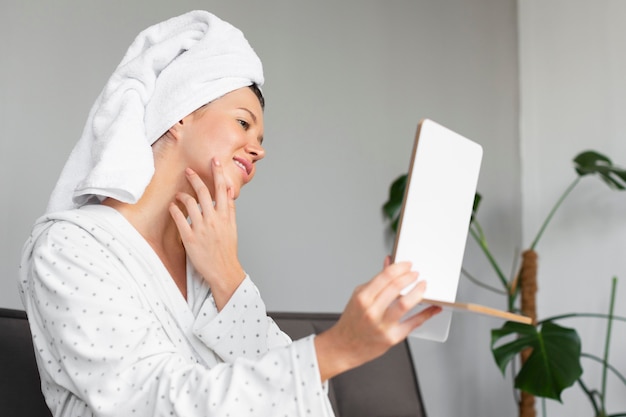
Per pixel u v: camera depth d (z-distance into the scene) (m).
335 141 2.71
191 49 1.20
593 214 3.09
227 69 1.18
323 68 2.72
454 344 3.01
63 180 1.19
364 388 2.08
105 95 1.19
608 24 3.14
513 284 3.03
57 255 1.00
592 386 2.99
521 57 3.42
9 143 1.93
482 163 3.23
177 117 1.15
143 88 1.17
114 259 1.04
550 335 2.51
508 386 3.14
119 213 1.11
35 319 1.04
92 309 0.95
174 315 1.08
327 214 2.64
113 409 0.92
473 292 3.10
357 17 2.87
